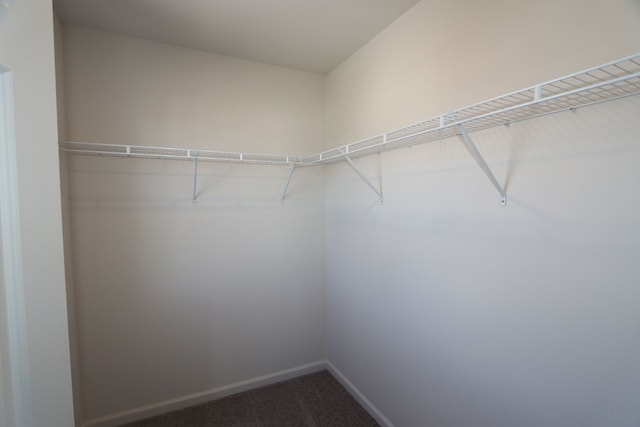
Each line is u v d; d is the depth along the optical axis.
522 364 1.07
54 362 0.81
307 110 2.35
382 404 1.83
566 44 0.91
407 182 1.59
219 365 2.12
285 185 2.23
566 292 0.93
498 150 1.12
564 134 0.93
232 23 1.68
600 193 0.85
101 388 1.79
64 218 1.57
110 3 1.48
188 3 1.50
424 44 1.46
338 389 2.21
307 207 2.38
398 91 1.64
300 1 1.50
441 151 1.38
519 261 1.06
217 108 2.04
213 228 2.06
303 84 2.33
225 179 2.08
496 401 1.16
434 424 1.46
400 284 1.65
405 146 1.60
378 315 1.84
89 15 1.58
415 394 1.58
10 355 0.69
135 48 1.81
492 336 1.17
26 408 0.72
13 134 0.69
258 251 2.21
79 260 1.70
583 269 0.89
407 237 1.59
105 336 1.78
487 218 1.17
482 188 1.19
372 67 1.85
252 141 2.16
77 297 1.71
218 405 2.03
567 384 0.94
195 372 2.04
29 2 0.74
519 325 1.07
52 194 0.82
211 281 2.06
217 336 2.10
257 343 2.24
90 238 1.73
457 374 1.33
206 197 2.03
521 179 1.05
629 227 0.79
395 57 1.66
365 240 1.95
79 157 1.69
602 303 0.85
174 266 1.95
